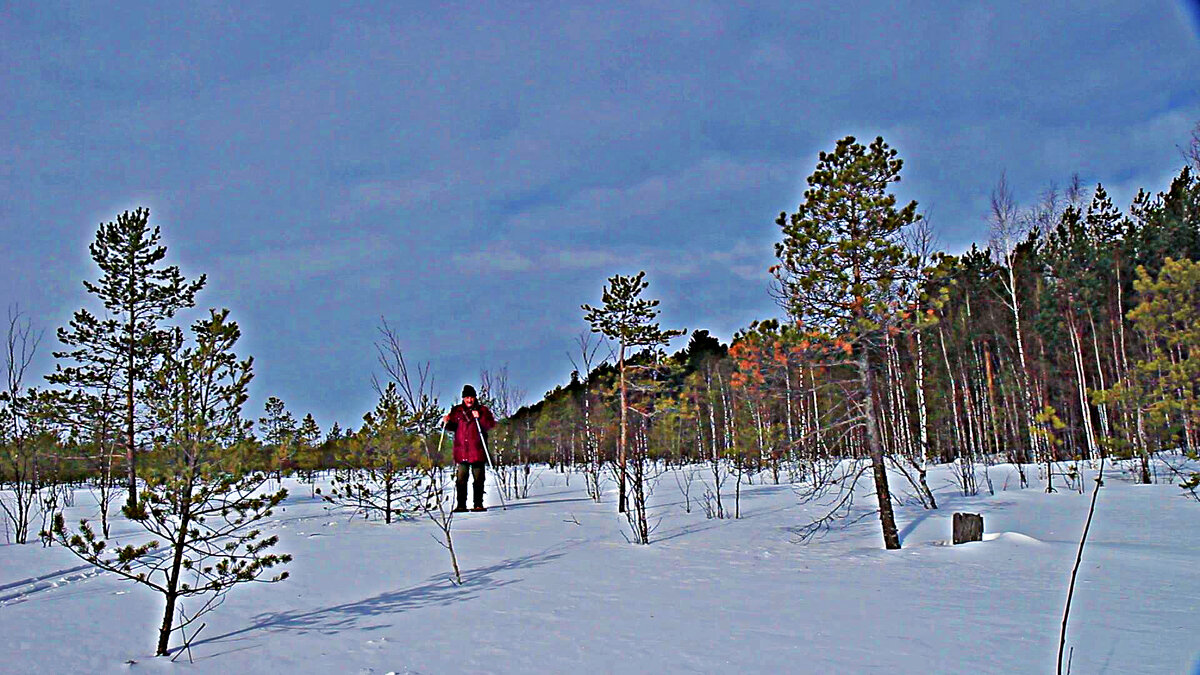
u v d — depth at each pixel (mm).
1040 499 15555
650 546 10938
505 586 7879
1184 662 4867
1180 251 29859
